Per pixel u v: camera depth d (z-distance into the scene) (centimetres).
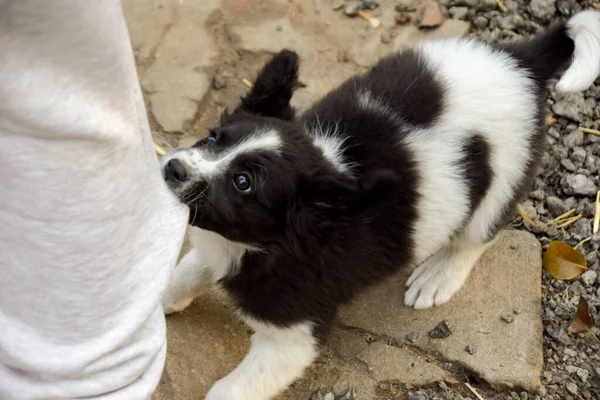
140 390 90
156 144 127
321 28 138
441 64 115
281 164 106
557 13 140
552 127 132
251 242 108
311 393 115
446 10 140
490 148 114
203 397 112
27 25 69
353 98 114
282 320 111
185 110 129
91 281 85
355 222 106
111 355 88
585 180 128
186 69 133
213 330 116
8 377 86
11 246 84
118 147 84
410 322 119
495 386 115
